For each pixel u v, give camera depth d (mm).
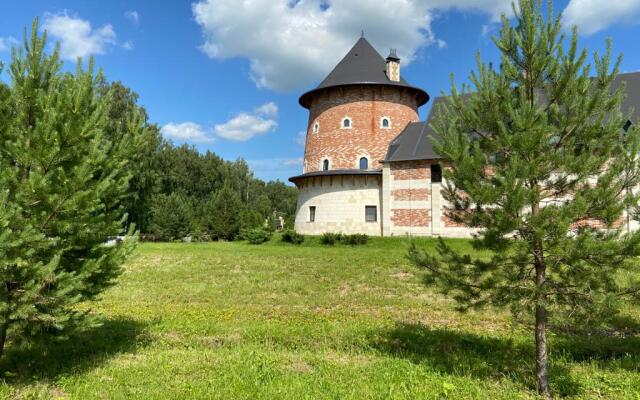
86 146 6637
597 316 5875
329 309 11992
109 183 6793
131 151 7500
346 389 6301
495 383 6727
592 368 7367
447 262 6852
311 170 38875
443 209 6984
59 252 6219
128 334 9336
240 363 7410
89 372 6957
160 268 19781
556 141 6148
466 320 10672
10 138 6297
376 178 34969
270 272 18234
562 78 6113
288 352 8211
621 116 5973
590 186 5953
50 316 6027
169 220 47344
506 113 6309
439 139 6871
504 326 10078
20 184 5852
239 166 100500
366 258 22266
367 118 37188
